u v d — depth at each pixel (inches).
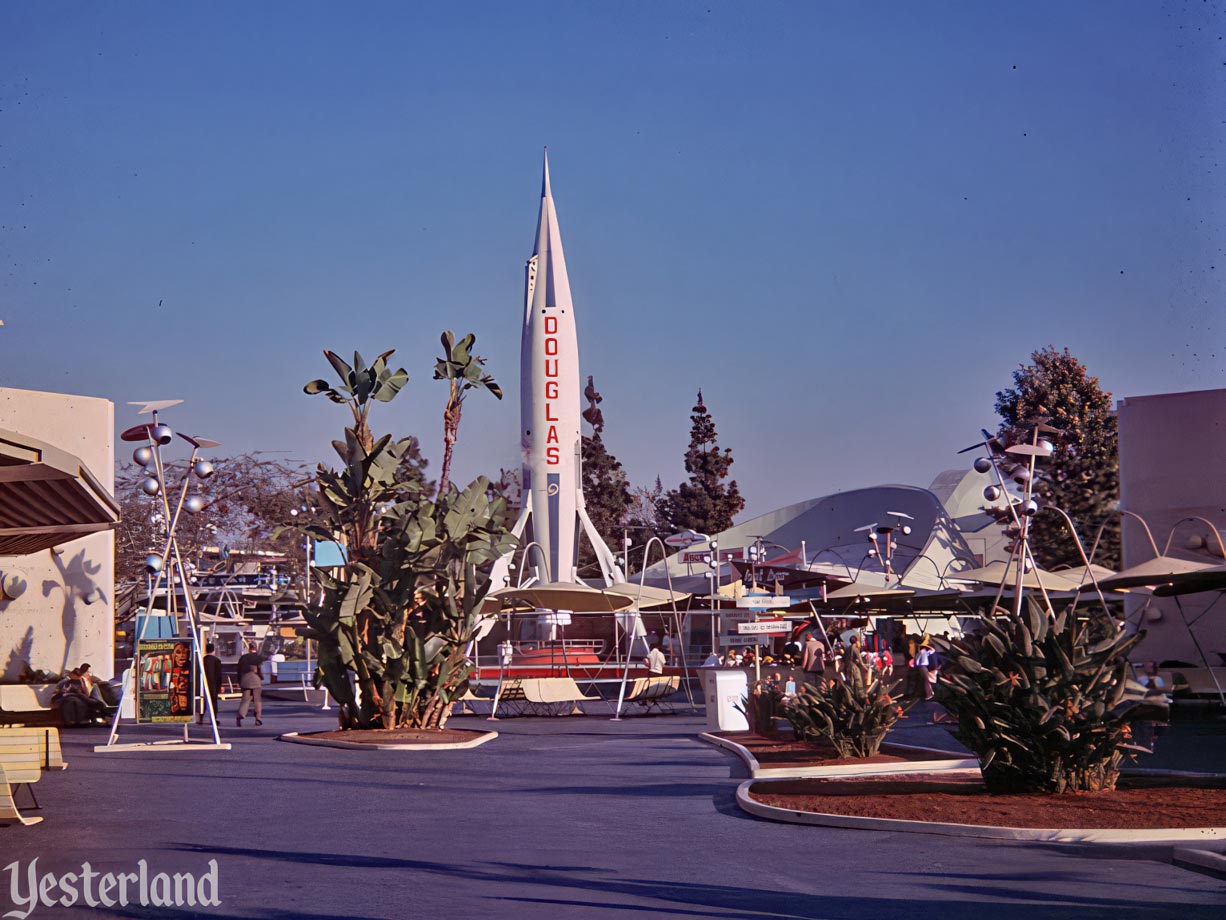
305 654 2129.7
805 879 388.5
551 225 2352.4
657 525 3777.1
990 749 559.5
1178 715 1023.0
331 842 464.4
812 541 2839.6
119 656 2081.7
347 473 1077.8
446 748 924.6
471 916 331.3
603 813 552.7
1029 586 1328.7
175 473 2397.9
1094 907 344.2
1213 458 1279.5
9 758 525.3
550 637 2047.2
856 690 775.1
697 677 1849.2
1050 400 1980.8
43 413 1347.2
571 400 2301.9
